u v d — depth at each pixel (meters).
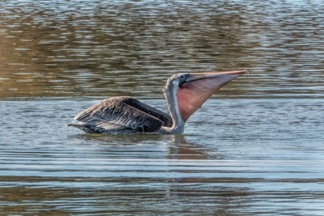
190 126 16.28
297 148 14.43
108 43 29.42
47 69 23.95
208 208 11.43
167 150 14.43
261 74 22.64
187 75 16.06
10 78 22.38
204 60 25.56
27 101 18.59
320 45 28.70
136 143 14.99
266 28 33.84
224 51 27.50
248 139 15.11
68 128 16.02
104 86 20.91
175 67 24.23
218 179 12.74
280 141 14.92
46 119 16.78
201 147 14.61
